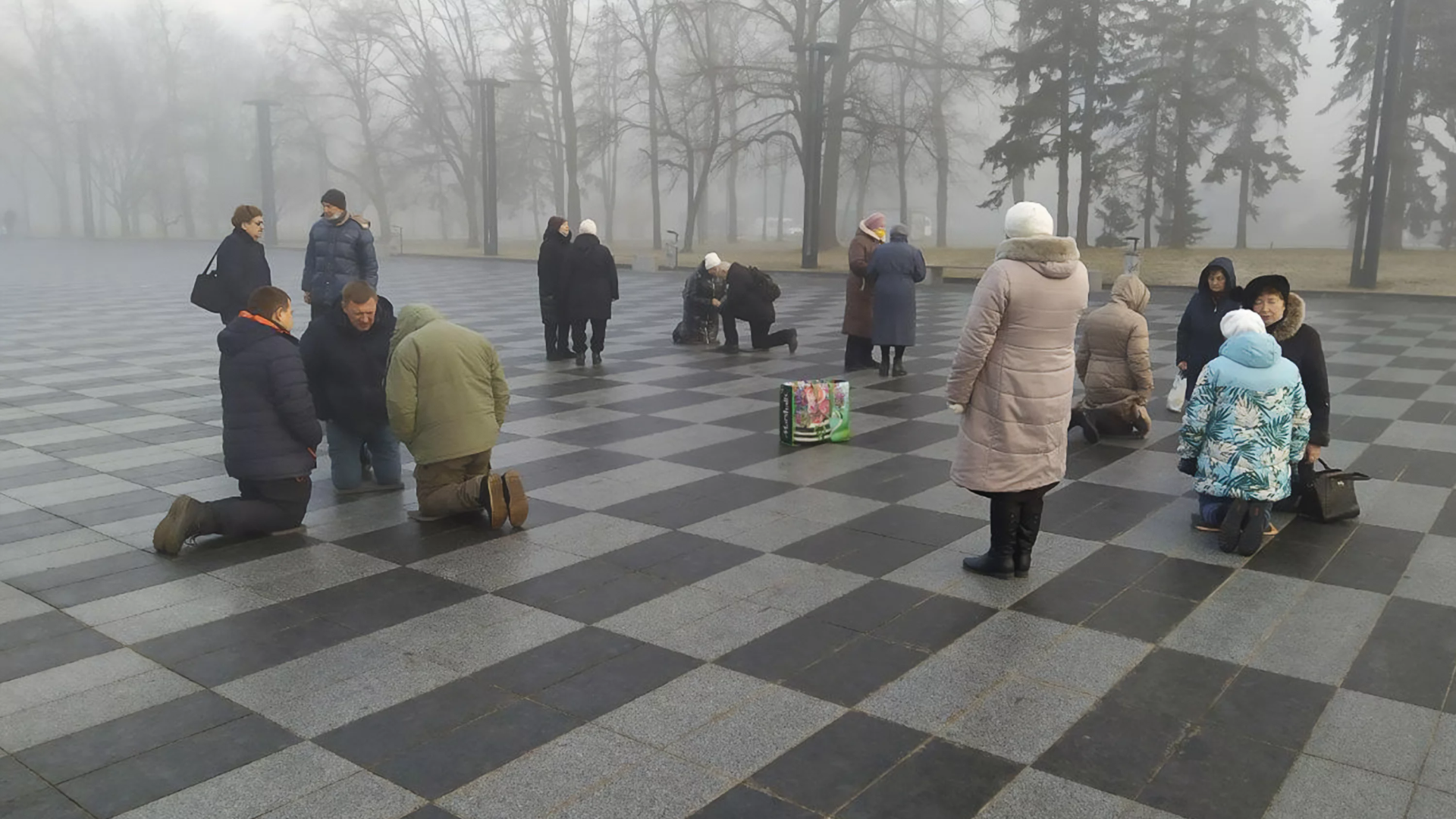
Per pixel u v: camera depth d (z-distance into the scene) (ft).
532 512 20.79
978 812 10.33
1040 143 125.90
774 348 45.47
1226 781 10.91
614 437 27.53
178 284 88.17
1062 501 21.39
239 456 18.72
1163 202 162.71
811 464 24.52
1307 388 19.69
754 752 11.50
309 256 32.40
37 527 19.98
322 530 19.67
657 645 14.38
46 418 30.63
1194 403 18.33
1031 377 15.79
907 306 36.45
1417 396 32.73
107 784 10.93
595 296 38.99
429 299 71.82
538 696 12.86
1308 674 13.39
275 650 14.28
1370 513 20.44
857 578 16.97
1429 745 11.64
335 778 11.02
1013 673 13.46
